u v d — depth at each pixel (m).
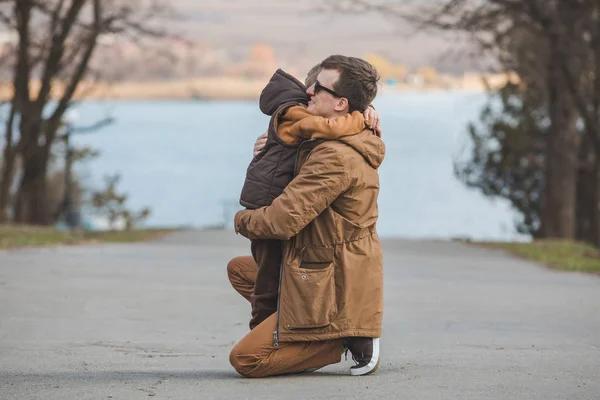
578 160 74.75
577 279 32.94
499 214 127.50
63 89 70.75
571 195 67.12
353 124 12.85
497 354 16.94
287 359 13.30
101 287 26.58
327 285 12.87
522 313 23.42
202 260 35.81
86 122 79.62
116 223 67.50
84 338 18.41
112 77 71.25
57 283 27.11
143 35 66.75
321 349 13.38
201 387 12.94
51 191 89.56
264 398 12.21
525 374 14.48
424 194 155.00
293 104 13.13
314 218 12.85
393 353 17.03
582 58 59.75
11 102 68.75
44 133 72.06
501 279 32.41
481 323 21.50
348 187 12.75
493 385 13.39
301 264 12.99
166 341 18.27
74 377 13.98
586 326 21.22
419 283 30.36
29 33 66.94
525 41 64.56
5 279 27.61
